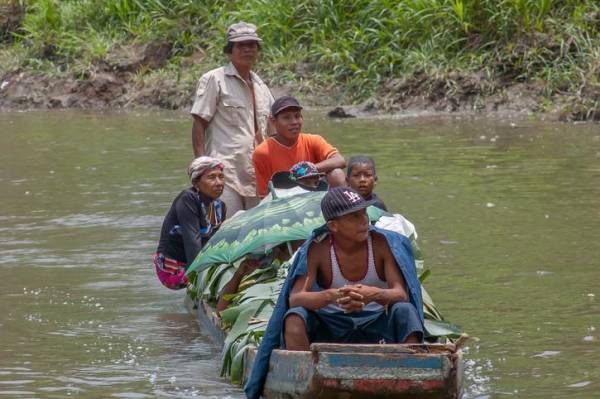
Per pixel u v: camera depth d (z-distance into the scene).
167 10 49.78
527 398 13.00
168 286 17.84
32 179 28.66
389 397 11.70
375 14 43.88
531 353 14.62
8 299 17.88
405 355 11.70
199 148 19.95
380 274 12.89
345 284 12.84
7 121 41.94
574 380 13.59
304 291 12.70
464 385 13.40
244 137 19.84
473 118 37.69
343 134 34.56
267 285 14.91
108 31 50.53
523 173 27.17
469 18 41.69
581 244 20.25
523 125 35.53
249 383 12.77
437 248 20.25
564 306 16.64
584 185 25.52
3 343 15.61
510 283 17.92
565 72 38.66
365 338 12.90
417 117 38.53
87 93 46.91
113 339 15.80
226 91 19.83
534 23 40.75
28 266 19.97
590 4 41.06
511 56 40.19
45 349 15.33
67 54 49.81
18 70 49.50
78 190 27.02
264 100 20.22
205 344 15.54
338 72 42.94
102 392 13.48
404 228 15.65
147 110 44.69
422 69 40.72
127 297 18.06
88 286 18.64
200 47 48.00
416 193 25.16
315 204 15.41
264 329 13.69
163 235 17.91
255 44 19.92
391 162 29.20
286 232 15.03
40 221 23.64
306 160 18.47
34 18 52.16
